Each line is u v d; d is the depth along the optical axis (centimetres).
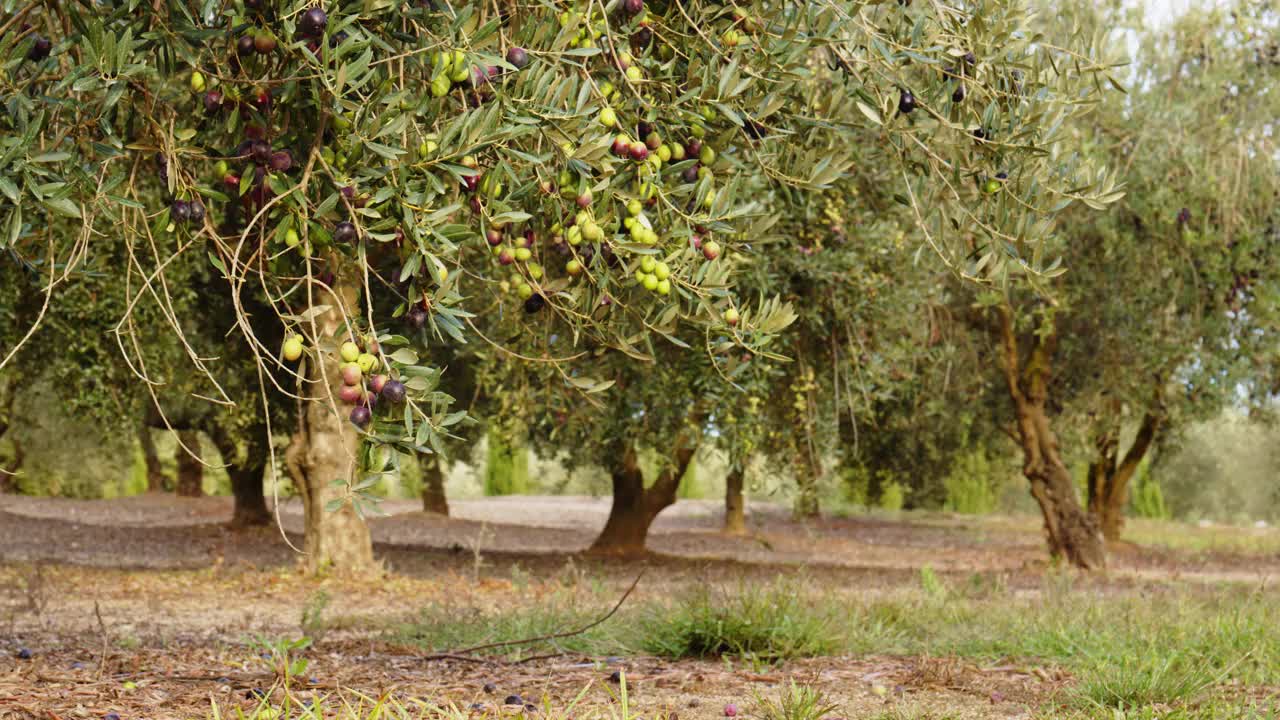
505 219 387
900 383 1612
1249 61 1683
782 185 481
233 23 357
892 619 871
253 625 923
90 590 1236
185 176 407
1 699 482
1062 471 2031
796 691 508
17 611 978
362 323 362
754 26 443
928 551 2800
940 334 1850
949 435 2519
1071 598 1015
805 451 1588
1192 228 1648
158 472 4141
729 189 430
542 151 420
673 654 720
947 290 1870
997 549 2903
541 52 389
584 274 431
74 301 1255
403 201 367
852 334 1455
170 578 1401
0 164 346
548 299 430
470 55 371
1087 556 2005
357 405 351
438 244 376
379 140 370
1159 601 994
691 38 444
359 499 347
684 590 1038
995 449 2630
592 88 399
